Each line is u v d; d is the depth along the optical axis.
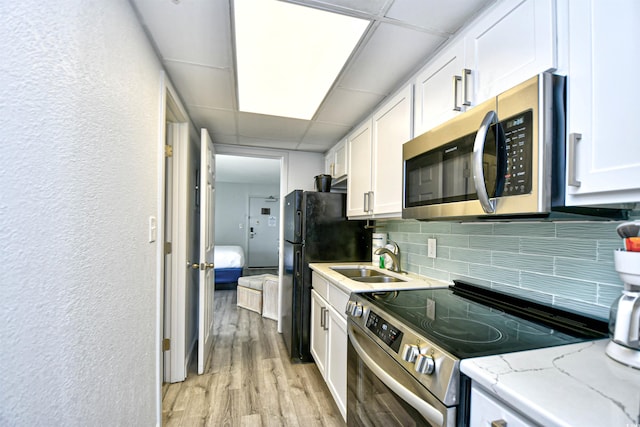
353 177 2.38
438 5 1.14
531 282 1.22
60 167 0.70
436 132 1.25
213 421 1.77
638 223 0.74
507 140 0.89
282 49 1.43
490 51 1.04
